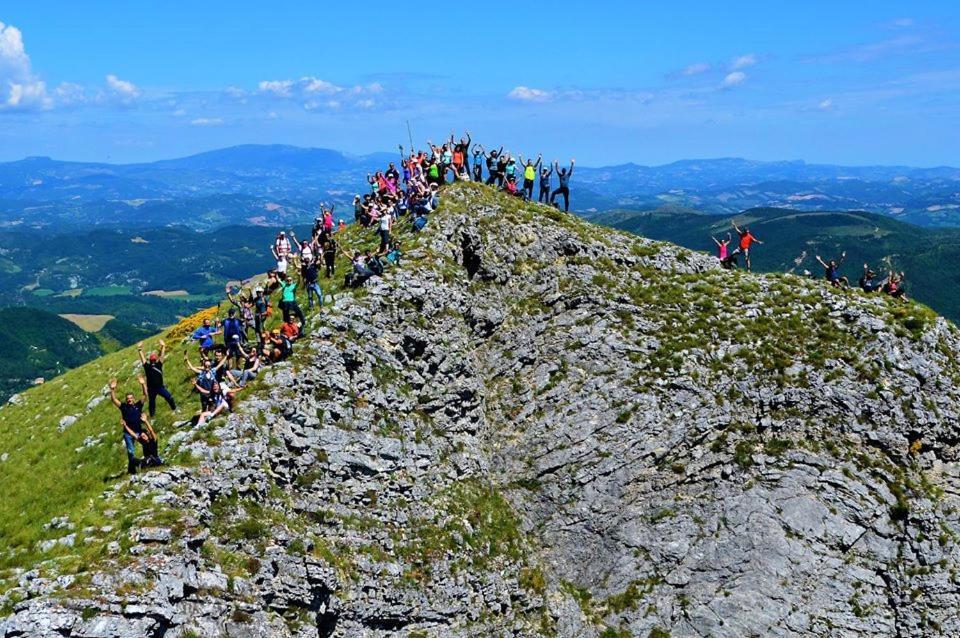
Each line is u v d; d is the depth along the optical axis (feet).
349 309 156.87
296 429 135.95
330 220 195.52
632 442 158.81
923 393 161.38
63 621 91.66
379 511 140.05
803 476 152.76
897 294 188.65
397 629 132.26
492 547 147.84
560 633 143.74
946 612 141.49
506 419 167.63
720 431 159.63
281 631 112.06
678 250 200.75
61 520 109.09
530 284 184.85
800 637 139.64
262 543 117.50
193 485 115.85
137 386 156.56
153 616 98.27
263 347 145.79
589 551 153.07
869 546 146.61
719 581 145.59
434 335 165.68
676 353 168.45
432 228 184.14
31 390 191.21
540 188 212.64
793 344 170.09
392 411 152.15
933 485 153.69
